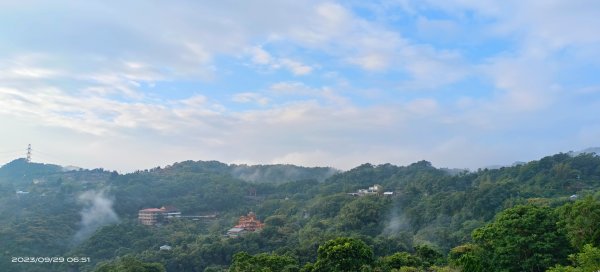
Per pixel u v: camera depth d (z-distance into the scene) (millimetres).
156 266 95375
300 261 97188
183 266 120125
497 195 138875
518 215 52938
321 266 61000
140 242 144500
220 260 124938
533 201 122625
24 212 185500
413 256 64500
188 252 126688
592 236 46531
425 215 149875
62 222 169500
